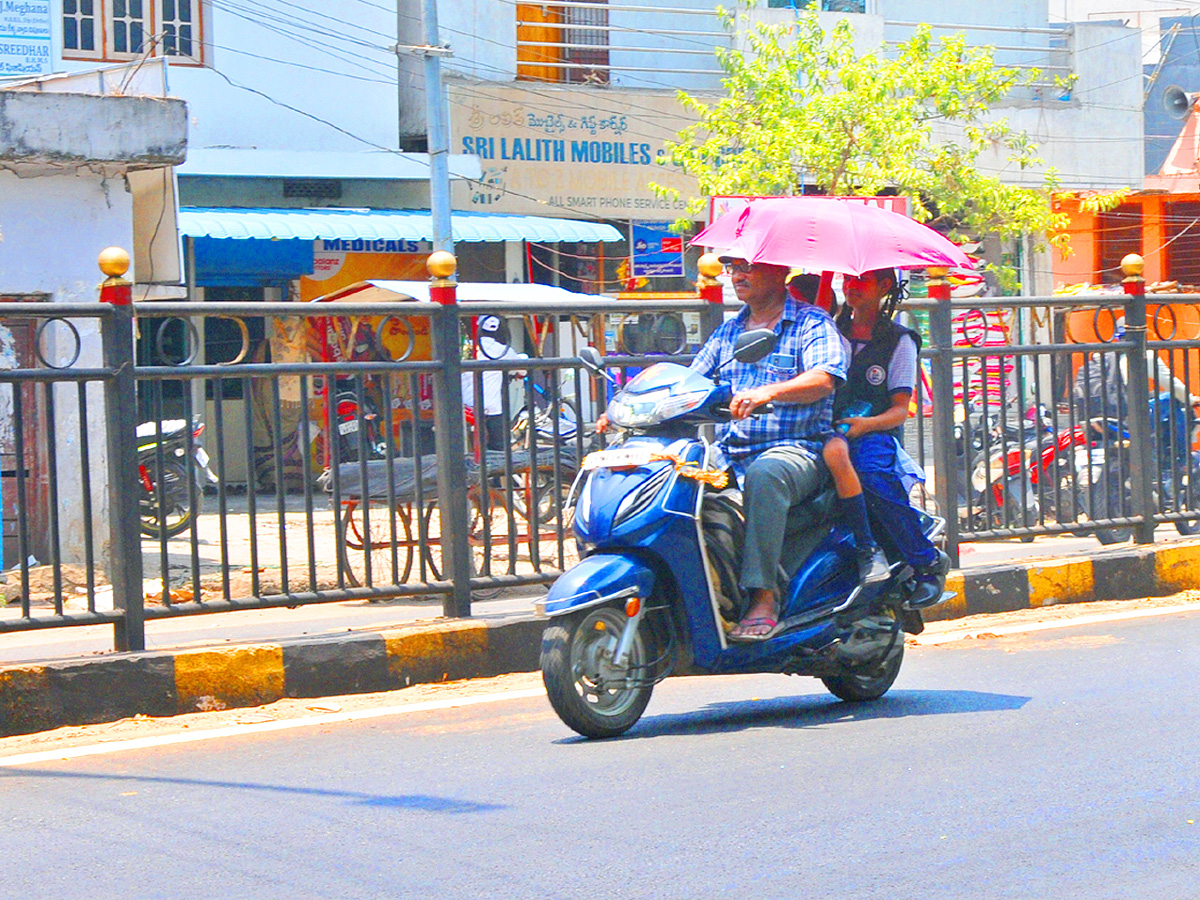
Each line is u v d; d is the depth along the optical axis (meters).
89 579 10.88
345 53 31.61
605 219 35.31
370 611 15.51
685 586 9.59
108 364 10.84
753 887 6.59
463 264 33.66
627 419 9.63
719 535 9.80
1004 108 40.38
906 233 10.35
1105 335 15.58
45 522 18.08
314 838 7.52
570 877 6.78
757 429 10.06
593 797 8.19
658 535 9.45
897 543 10.49
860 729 9.86
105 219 18.86
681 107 35.91
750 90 34.47
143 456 19.67
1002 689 11.04
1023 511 14.88
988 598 14.47
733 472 10.02
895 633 10.75
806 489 9.88
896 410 10.53
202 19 30.28
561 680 9.32
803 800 8.02
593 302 12.66
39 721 10.38
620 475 9.53
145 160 18.45
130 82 21.62
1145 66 51.12
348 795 8.40
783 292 10.25
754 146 32.62
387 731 10.15
